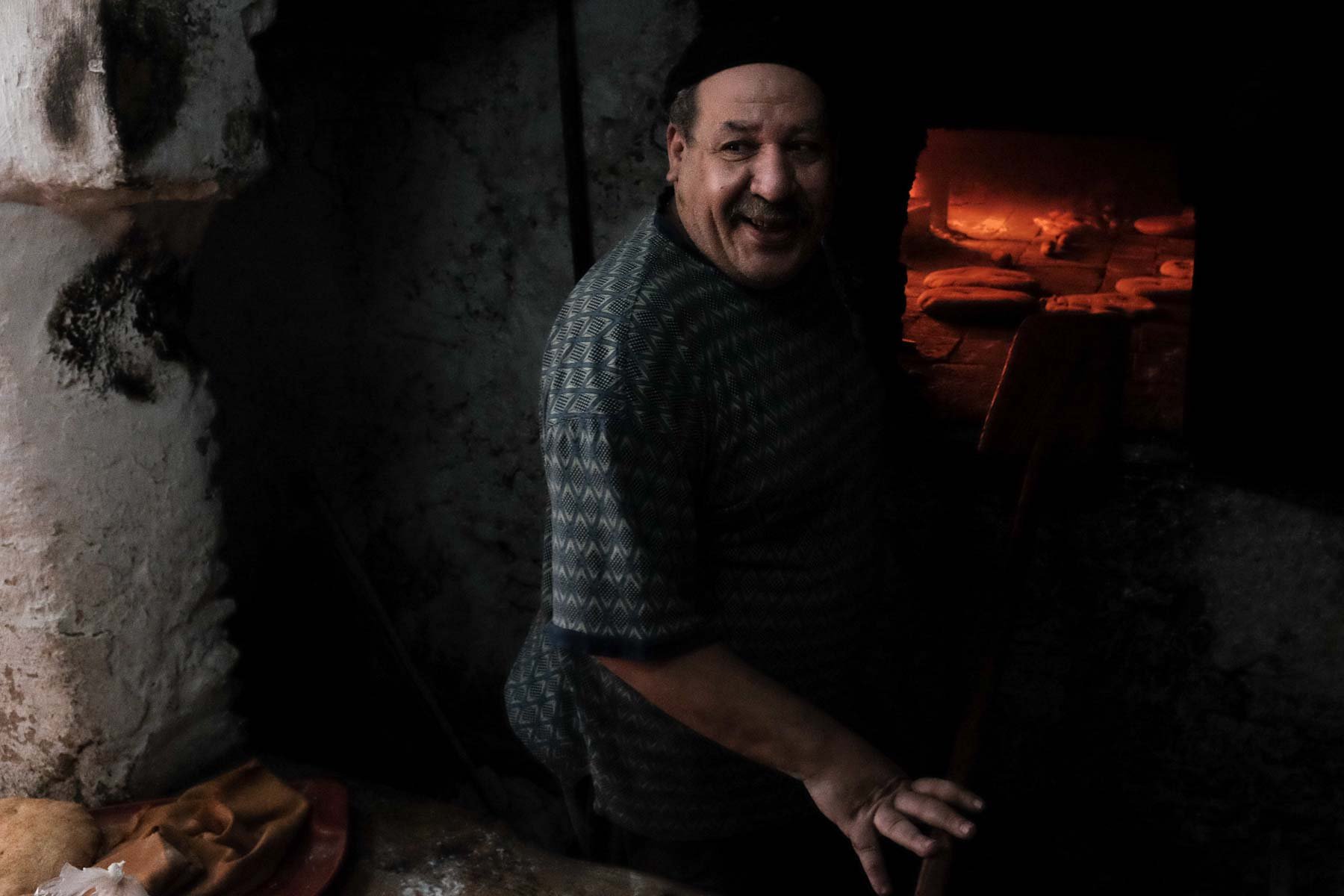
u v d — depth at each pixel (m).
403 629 3.26
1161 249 4.61
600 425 1.21
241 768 1.88
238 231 2.72
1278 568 2.29
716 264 1.34
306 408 3.04
